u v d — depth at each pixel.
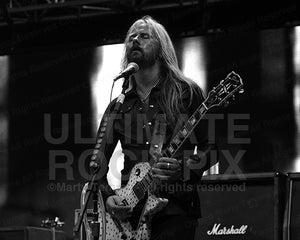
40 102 7.45
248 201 4.85
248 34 6.61
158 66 3.69
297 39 6.42
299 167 6.26
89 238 3.53
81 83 7.30
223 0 7.50
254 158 6.38
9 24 8.10
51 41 8.45
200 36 6.81
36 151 7.39
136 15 7.97
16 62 7.60
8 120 7.55
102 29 8.16
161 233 3.40
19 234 5.36
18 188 7.41
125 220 3.47
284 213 4.68
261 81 6.50
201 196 4.95
